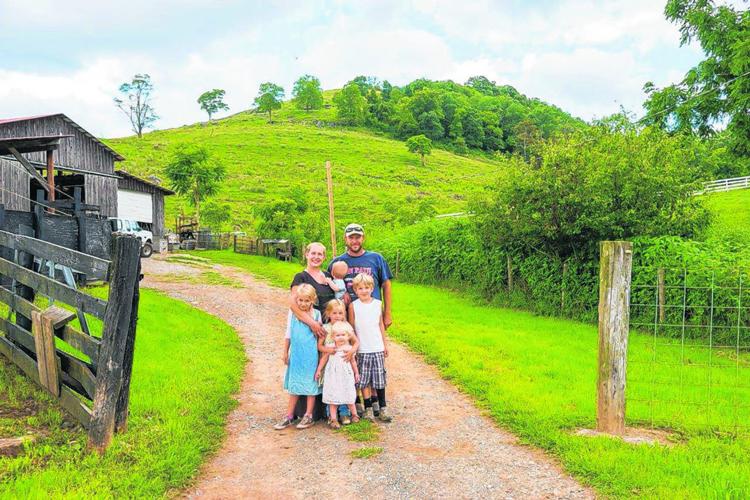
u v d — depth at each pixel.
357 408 6.52
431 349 9.85
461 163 116.25
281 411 6.55
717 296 11.90
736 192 33.75
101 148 25.55
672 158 15.55
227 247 39.44
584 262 15.60
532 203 15.57
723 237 15.27
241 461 5.07
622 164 14.49
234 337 10.76
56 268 11.67
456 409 6.70
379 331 6.29
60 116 23.20
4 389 6.06
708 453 5.04
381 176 88.94
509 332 12.00
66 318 5.47
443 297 18.62
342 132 139.25
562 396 6.93
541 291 16.36
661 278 12.79
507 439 5.65
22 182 20.39
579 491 4.43
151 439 5.18
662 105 23.11
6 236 6.61
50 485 4.14
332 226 12.80
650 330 13.11
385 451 5.33
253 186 69.81
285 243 32.44
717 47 21.58
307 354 5.92
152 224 34.50
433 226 23.25
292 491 4.48
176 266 24.22
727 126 22.31
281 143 114.62
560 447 5.24
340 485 4.60
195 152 45.28
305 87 173.62
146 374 7.24
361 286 6.18
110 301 5.02
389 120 161.00
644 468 4.65
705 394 7.36
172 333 9.99
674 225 15.12
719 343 11.74
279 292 18.23
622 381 5.62
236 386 7.44
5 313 8.23
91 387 5.14
